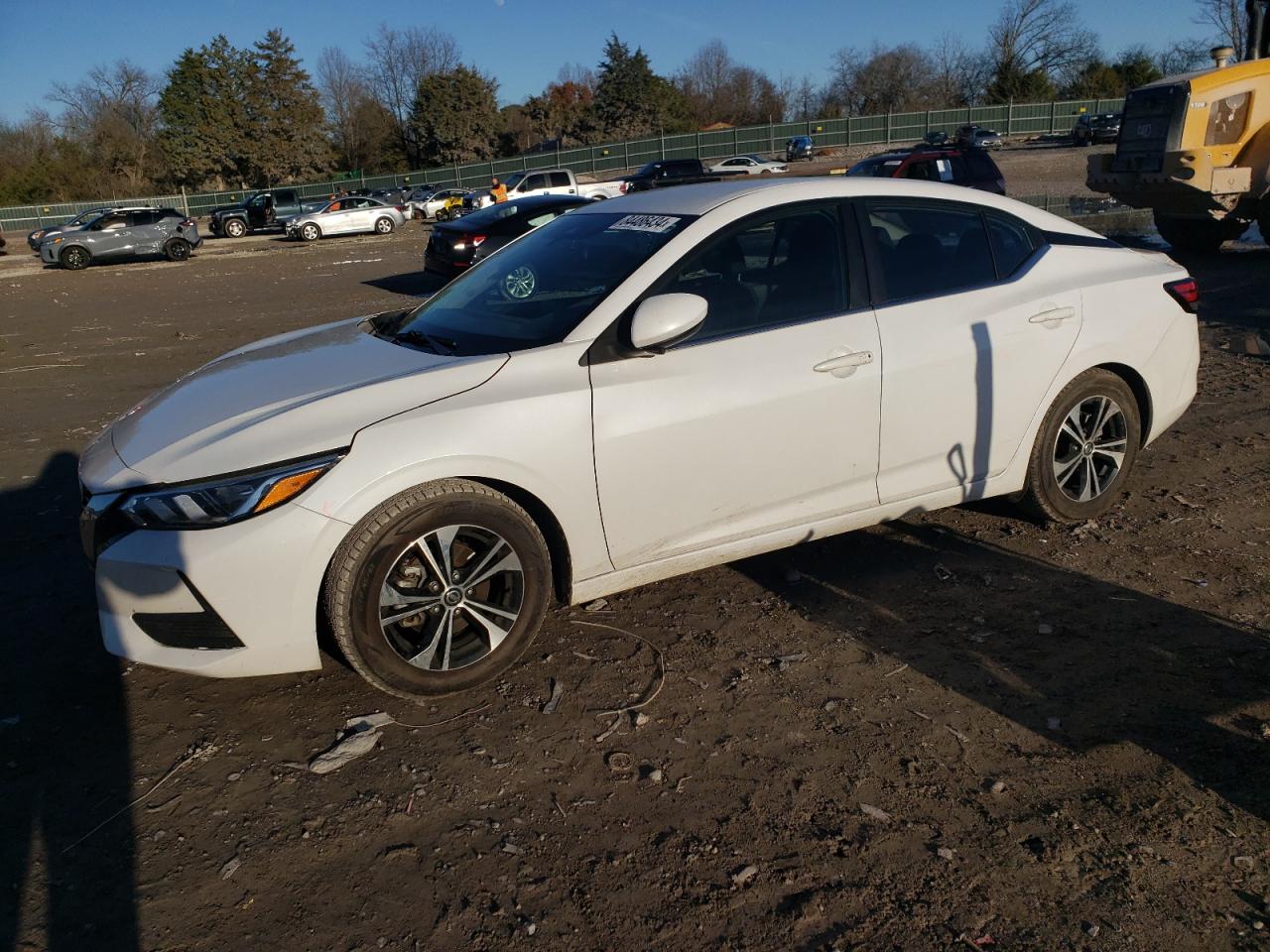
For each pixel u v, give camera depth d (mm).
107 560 2848
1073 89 68312
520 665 3365
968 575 3980
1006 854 2439
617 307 3287
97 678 3381
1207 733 2898
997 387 3934
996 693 3143
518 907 2307
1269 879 2338
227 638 2844
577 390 3141
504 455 3016
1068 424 4246
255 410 3072
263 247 29953
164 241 24953
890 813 2600
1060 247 4258
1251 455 5348
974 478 4031
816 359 3510
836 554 4223
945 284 3895
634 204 4012
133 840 2561
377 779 2783
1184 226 13922
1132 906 2264
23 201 64125
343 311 13242
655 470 3287
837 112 82562
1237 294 10445
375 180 61281
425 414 2961
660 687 3219
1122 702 3068
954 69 76062
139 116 74312
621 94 74812
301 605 2852
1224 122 12703
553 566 3391
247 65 67938
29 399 8273
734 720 3033
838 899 2309
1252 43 13391
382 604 2949
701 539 3480
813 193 3719
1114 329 4211
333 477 2824
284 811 2664
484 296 3812
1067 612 3652
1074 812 2582
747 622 3643
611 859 2457
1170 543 4238
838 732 2961
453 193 42562
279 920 2279
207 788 2766
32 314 14820
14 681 3371
